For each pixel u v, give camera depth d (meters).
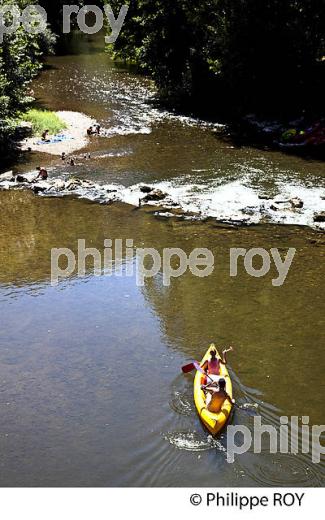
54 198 22.92
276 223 20.17
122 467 10.39
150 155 27.88
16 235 19.72
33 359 13.49
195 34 36.81
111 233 19.81
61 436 11.17
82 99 39.84
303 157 27.34
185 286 16.48
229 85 35.12
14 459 10.65
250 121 33.81
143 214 21.28
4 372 13.02
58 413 11.77
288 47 32.31
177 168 25.94
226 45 33.12
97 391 12.40
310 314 14.88
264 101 34.56
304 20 32.31
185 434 11.14
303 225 19.95
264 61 33.16
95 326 14.77
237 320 14.76
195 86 36.97
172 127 33.06
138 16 40.56
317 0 31.75
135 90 42.62
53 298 16.08
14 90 30.81
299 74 33.12
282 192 22.80
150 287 16.50
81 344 14.02
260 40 32.50
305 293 15.84
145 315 15.18
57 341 14.16
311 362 13.13
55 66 51.88
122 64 52.88
